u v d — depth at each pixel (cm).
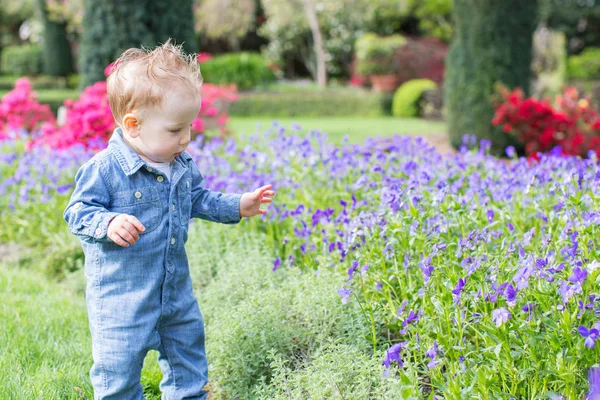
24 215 536
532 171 350
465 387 211
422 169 383
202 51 2741
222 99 911
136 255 235
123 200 234
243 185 446
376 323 286
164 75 225
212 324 317
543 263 221
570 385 212
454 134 1003
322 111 1888
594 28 2673
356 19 2400
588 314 216
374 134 1331
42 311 374
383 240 306
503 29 933
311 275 313
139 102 225
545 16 2400
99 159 234
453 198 306
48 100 1605
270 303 293
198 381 255
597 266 221
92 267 237
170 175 244
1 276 445
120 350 233
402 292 279
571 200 266
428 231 284
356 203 346
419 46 2111
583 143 807
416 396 212
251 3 2312
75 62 2714
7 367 295
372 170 354
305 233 354
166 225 241
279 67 2594
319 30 2433
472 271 226
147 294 236
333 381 232
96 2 795
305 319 288
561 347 218
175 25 813
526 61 961
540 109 822
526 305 219
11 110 843
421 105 1834
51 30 2447
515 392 218
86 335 347
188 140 237
